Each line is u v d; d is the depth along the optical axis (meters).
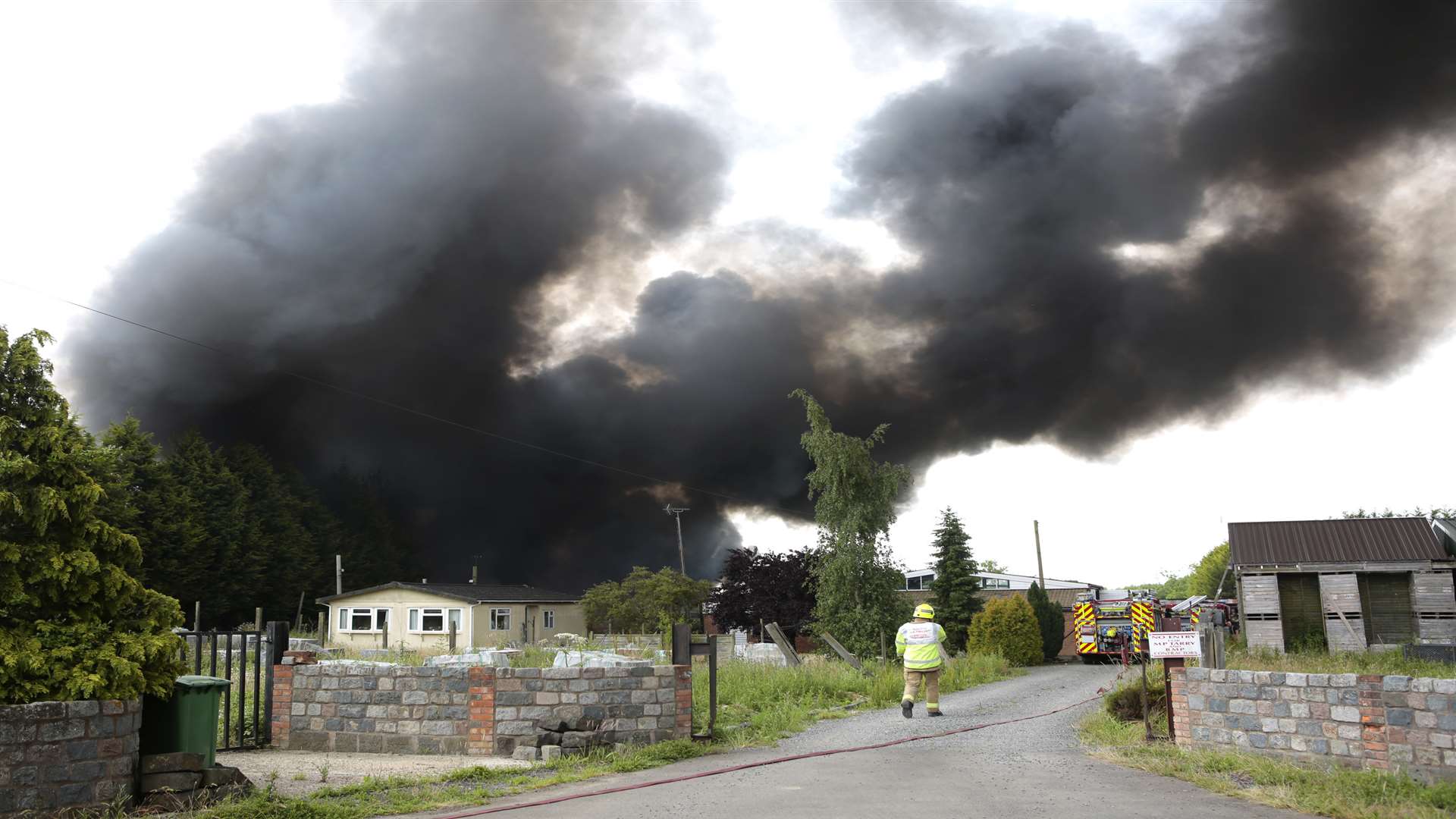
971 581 44.00
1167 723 12.23
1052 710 17.05
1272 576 27.81
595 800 9.16
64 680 8.28
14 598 8.31
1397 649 23.20
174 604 9.47
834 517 31.98
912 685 15.98
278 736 13.40
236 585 63.94
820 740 13.49
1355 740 9.53
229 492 65.69
